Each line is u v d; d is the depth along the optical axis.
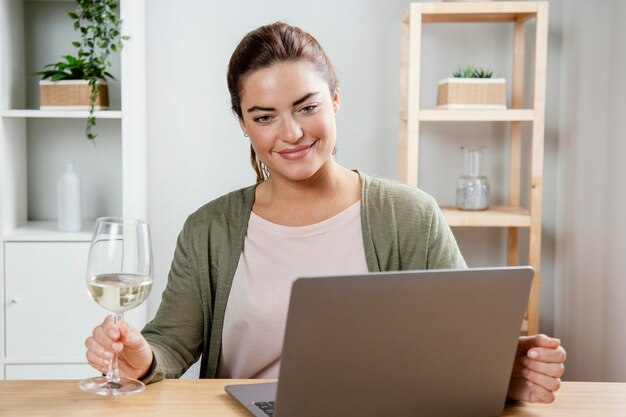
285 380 1.11
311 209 1.73
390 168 3.38
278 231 1.72
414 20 2.94
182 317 1.73
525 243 3.42
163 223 3.37
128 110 2.99
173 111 3.33
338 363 1.12
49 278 2.98
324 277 1.08
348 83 3.36
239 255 1.71
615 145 2.77
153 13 3.29
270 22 3.32
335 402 1.14
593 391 1.41
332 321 1.10
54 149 3.32
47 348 2.99
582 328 3.09
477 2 2.95
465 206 3.13
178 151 3.35
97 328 1.35
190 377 2.13
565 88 3.28
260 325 1.68
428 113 2.96
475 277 1.16
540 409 1.31
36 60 3.27
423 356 1.17
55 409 1.26
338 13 3.33
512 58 3.35
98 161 3.34
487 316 1.18
